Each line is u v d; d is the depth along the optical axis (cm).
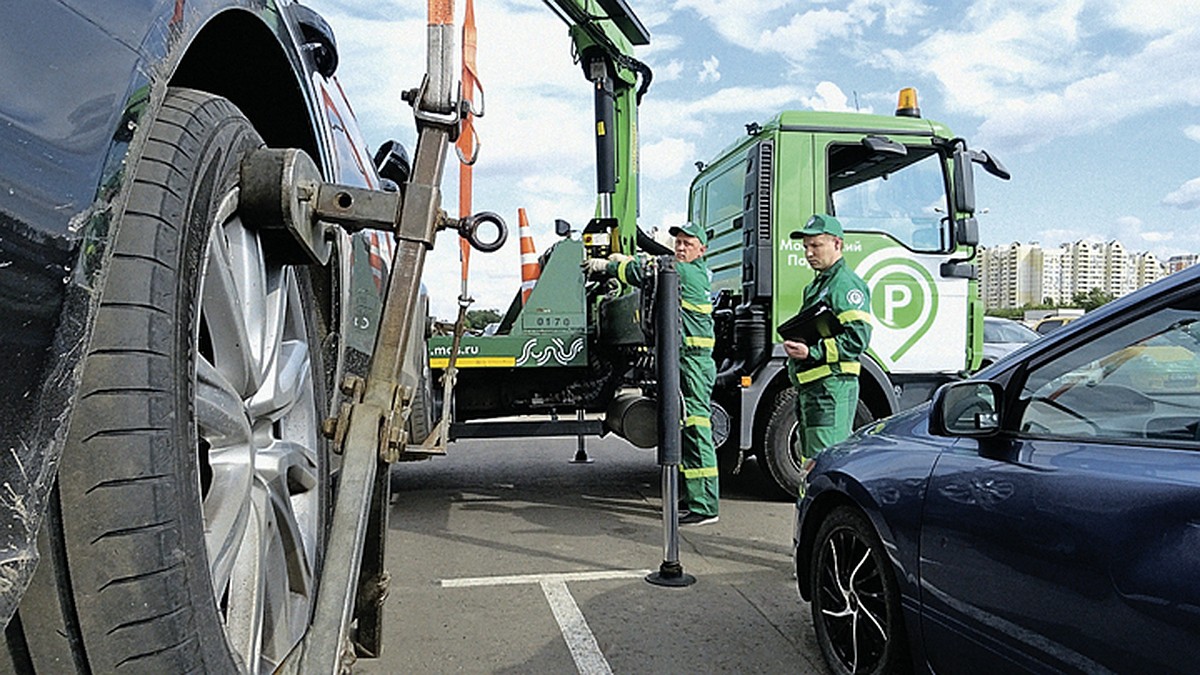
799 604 403
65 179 106
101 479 122
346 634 163
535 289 622
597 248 655
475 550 497
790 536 529
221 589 156
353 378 185
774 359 608
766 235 602
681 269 554
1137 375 216
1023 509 221
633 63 665
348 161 293
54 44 109
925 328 627
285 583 197
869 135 617
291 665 156
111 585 123
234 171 166
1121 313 227
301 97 212
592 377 651
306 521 215
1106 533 194
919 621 265
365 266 294
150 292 132
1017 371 251
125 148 117
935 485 262
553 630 369
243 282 173
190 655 131
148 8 128
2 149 99
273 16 192
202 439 160
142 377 128
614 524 564
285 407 197
